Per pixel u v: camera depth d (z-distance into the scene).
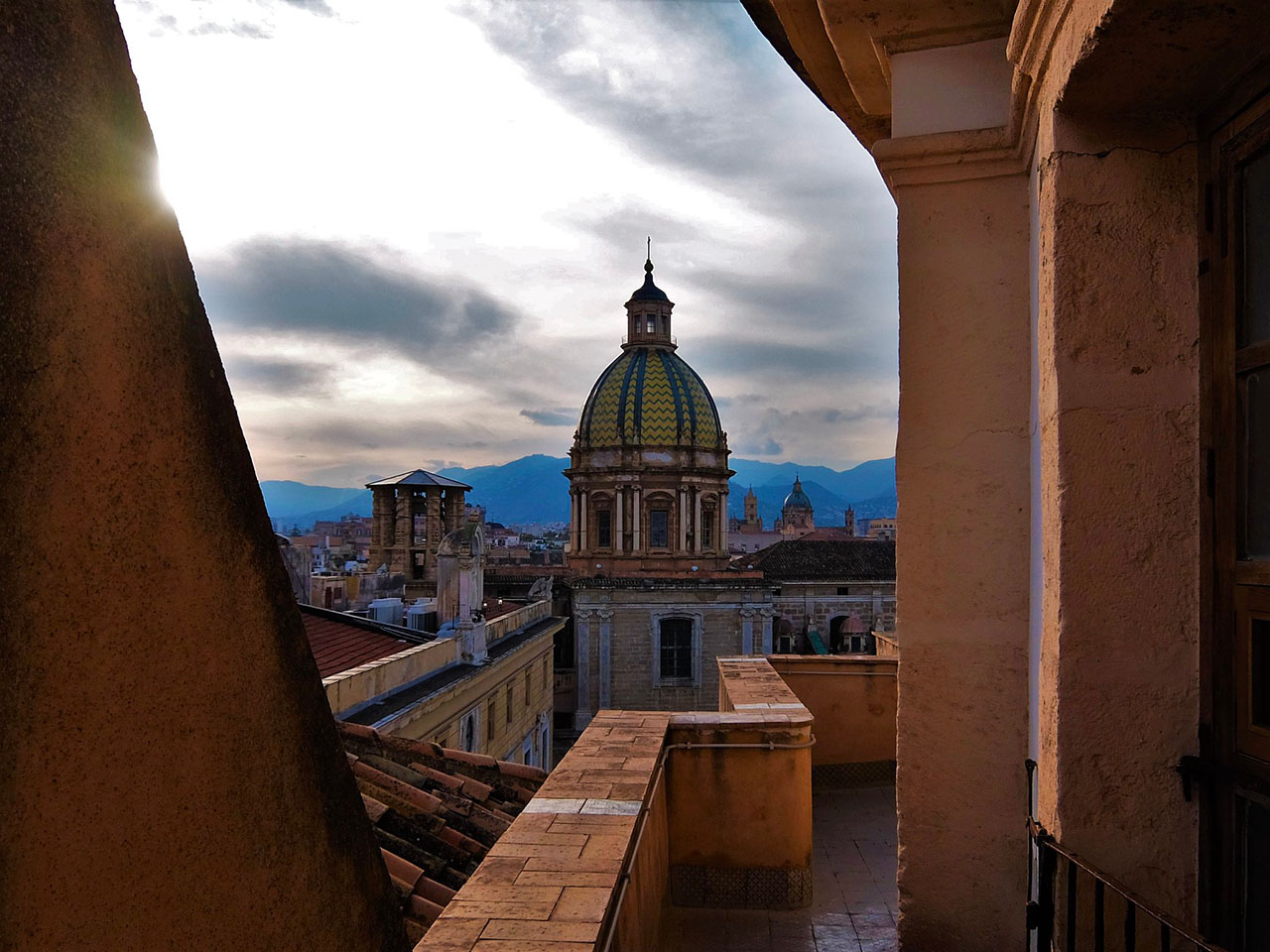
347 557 79.88
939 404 4.47
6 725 1.17
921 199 4.50
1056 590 3.24
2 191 1.21
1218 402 3.00
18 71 1.26
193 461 1.51
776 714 7.22
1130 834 3.12
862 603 57.97
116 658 1.33
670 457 62.84
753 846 7.00
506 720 29.78
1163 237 3.18
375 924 1.90
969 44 4.45
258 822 1.57
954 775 4.39
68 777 1.24
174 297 1.52
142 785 1.35
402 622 31.30
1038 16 3.21
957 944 4.36
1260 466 2.79
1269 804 2.68
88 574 1.29
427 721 20.88
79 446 1.30
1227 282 2.96
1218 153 3.02
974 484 4.42
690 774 7.03
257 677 1.61
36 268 1.25
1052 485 3.30
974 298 4.43
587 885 4.01
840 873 7.70
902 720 4.48
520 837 4.62
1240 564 2.86
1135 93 3.05
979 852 4.35
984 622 4.39
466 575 26.62
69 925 1.23
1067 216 3.22
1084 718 3.16
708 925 6.66
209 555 1.53
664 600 53.75
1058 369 3.22
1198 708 3.10
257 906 1.55
